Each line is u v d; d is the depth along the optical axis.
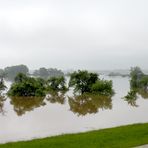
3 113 55.50
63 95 98.25
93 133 26.94
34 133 35.34
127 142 22.69
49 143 23.11
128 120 45.97
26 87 90.31
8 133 35.41
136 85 132.00
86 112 57.50
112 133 26.33
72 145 22.28
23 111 58.94
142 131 26.94
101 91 96.94
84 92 101.88
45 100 82.94
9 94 91.75
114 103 75.12
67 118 48.59
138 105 70.12
